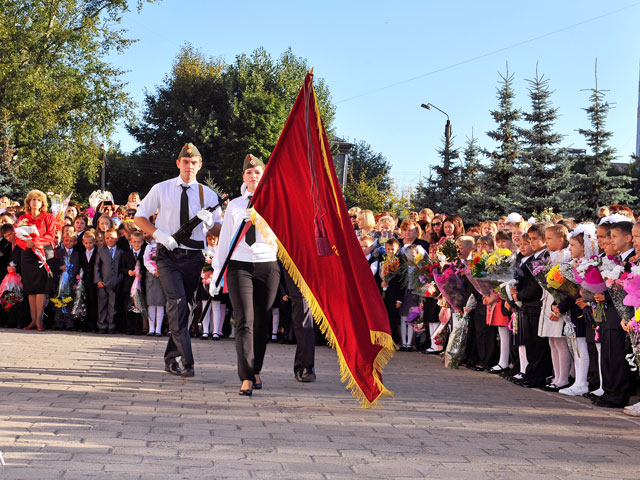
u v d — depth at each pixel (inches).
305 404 238.8
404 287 430.9
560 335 287.6
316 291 245.9
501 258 317.7
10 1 1282.0
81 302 467.5
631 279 233.6
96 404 220.2
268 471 155.2
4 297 471.8
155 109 2010.3
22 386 246.4
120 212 585.9
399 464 166.1
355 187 1809.8
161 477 146.6
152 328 454.9
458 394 275.1
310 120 247.8
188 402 231.8
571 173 975.6
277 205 253.6
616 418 237.1
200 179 1827.0
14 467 148.3
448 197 1136.2
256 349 263.6
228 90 1918.1
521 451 184.7
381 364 238.5
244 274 261.9
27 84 1254.3
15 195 1195.3
